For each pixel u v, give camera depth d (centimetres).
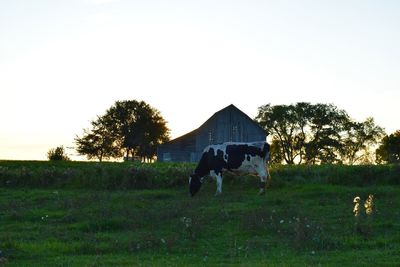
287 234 2066
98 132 11856
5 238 2031
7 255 1731
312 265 1583
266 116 11562
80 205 2734
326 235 2006
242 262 1648
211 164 3131
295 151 11544
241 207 2606
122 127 11769
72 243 1944
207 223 2298
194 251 1833
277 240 1980
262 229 2145
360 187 3219
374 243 1894
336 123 11419
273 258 1709
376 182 3378
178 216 2411
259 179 3359
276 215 2389
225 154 3128
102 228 2223
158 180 3453
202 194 3152
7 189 3450
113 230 2209
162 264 1622
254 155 3125
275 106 11600
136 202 2789
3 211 2639
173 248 1866
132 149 11944
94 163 4738
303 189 3145
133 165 4028
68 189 3453
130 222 2289
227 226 2234
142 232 2142
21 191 3334
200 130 7806
